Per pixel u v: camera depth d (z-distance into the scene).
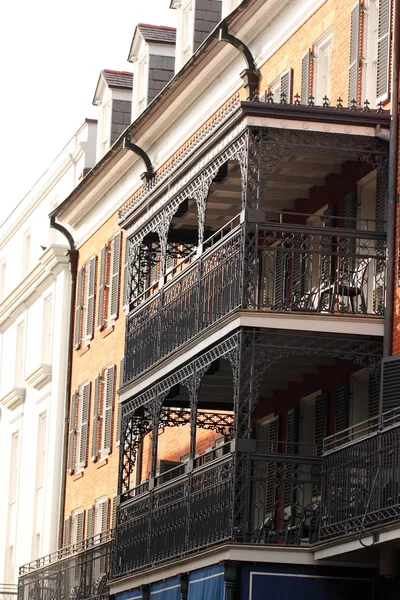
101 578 38.22
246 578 25.83
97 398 46.59
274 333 26.47
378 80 28.00
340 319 26.47
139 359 33.22
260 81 34.12
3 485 58.78
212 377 31.48
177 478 29.67
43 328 53.91
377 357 26.50
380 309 26.77
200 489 28.47
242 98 35.28
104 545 38.16
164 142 41.19
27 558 53.38
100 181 46.00
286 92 32.31
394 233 26.25
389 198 26.38
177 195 31.17
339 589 25.86
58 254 50.81
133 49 45.66
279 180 30.05
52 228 53.03
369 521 24.11
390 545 24.00
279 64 33.03
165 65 44.50
